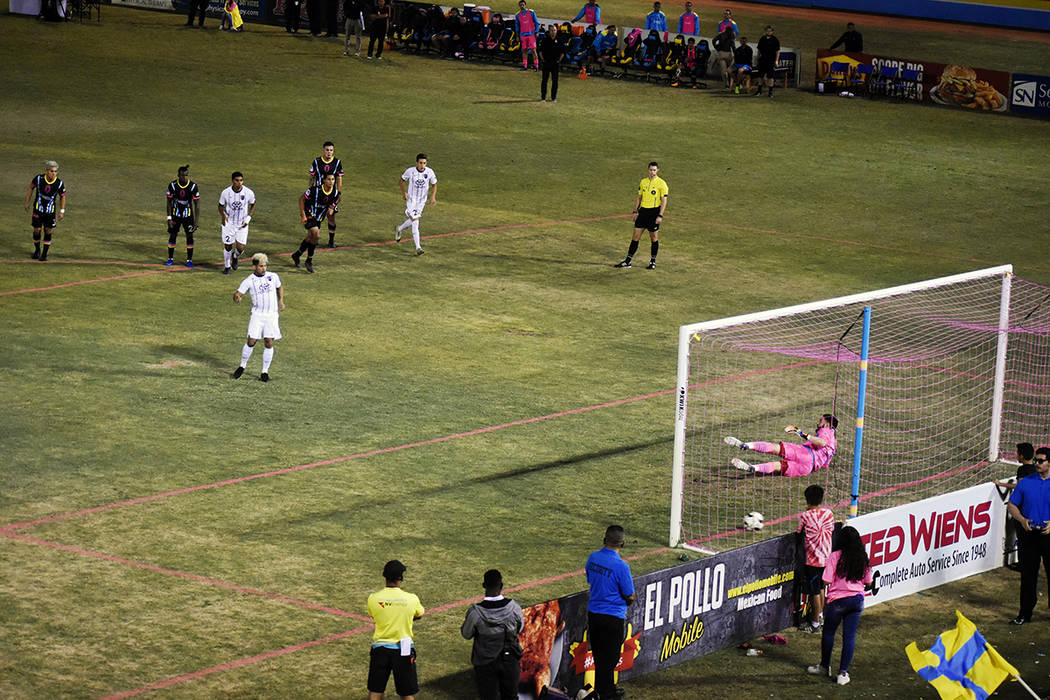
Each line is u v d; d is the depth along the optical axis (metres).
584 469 22.75
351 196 42.34
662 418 25.52
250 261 34.84
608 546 15.60
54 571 17.77
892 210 43.88
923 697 16.22
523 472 22.41
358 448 22.98
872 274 36.81
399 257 36.25
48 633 16.11
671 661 16.86
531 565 18.83
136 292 31.48
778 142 52.50
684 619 16.88
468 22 66.06
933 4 79.88
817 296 34.53
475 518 20.41
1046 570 18.72
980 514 20.27
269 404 24.89
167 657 15.73
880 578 19.08
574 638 15.71
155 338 28.30
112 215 38.25
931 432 25.94
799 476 23.27
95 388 25.11
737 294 34.41
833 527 17.92
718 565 17.11
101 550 18.50
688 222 41.59
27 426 23.02
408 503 20.80
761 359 29.41
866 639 17.94
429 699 15.27
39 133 48.22
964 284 36.19
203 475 21.38
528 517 20.59
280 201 41.00
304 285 33.06
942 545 19.83
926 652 15.51
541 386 26.89
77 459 21.70
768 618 17.94
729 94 61.16
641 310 32.69
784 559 17.95
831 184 46.84
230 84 58.06
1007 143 53.41
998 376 24.47
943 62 66.75
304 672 15.59
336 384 26.22
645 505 21.42
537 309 32.34
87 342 27.73
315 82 59.41
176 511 19.94
